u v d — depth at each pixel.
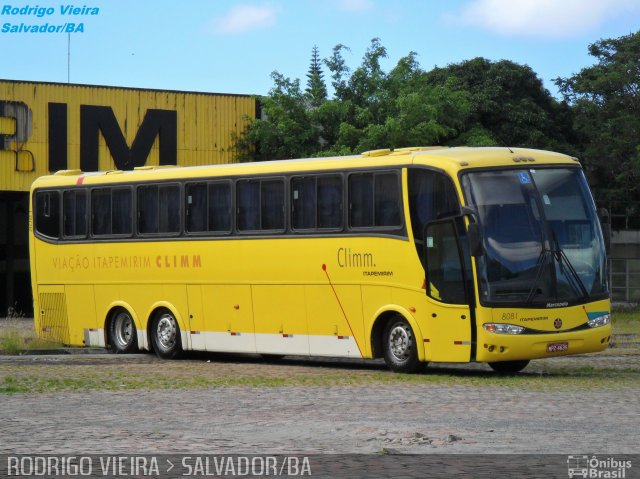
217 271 26.11
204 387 19.33
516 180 21.75
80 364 24.81
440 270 21.78
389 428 13.80
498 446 12.31
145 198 27.84
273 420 14.64
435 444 12.45
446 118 48.59
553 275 21.45
